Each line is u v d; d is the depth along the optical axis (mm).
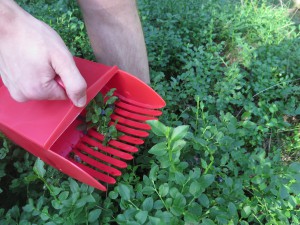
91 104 306
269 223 280
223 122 356
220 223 257
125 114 324
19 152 342
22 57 214
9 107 274
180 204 252
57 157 251
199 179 264
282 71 477
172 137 250
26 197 341
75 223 277
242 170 330
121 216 257
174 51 511
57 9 533
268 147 414
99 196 288
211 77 471
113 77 311
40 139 254
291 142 414
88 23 329
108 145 312
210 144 322
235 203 291
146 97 316
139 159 339
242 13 595
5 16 206
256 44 563
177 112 443
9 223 286
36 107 266
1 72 231
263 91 457
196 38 543
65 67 218
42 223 285
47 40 215
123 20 322
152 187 275
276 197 305
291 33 589
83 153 315
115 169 295
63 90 234
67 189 298
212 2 647
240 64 525
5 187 351
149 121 249
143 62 363
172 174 276
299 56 507
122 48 338
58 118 258
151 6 595
